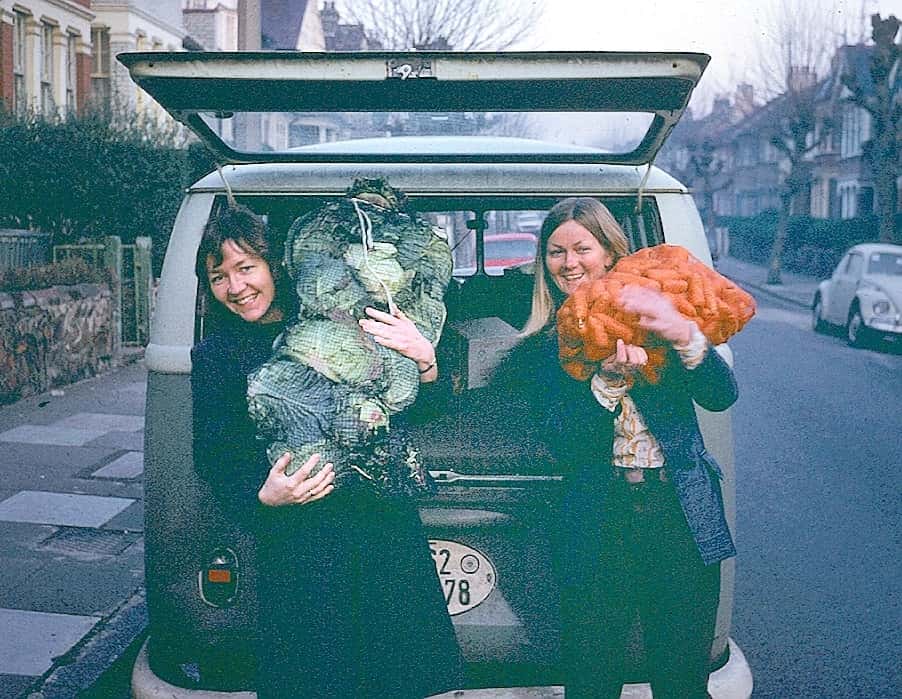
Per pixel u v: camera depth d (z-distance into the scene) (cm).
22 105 1906
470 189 386
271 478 317
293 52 324
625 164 396
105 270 1510
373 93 356
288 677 329
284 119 4019
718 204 9994
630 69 324
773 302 3659
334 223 328
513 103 371
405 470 324
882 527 775
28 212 1712
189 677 374
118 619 563
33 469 896
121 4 3409
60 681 492
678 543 341
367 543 329
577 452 346
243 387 334
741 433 1143
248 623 359
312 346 317
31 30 2736
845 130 6850
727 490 375
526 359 370
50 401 1227
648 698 360
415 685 332
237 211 340
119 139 1728
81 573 637
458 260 604
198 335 367
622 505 342
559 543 346
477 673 356
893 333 1967
